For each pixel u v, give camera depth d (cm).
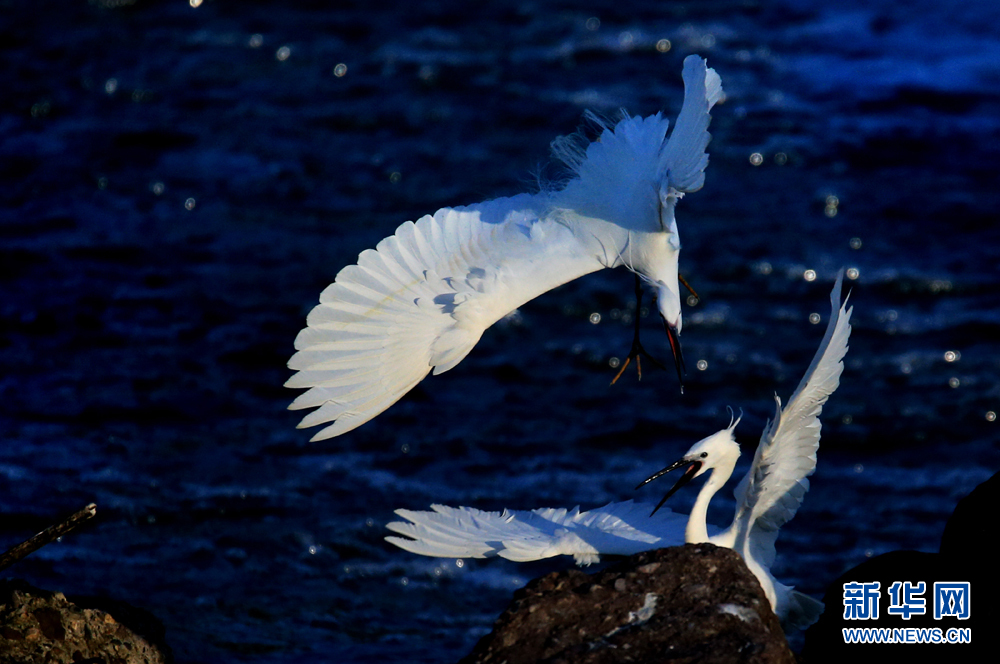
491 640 780
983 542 905
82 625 945
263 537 1421
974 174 2295
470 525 873
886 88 2592
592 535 859
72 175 2275
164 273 1998
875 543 1409
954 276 1988
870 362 1795
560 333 1875
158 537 1416
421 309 770
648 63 2686
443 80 2612
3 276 1966
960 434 1633
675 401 1712
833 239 2092
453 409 1697
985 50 2747
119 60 2689
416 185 2248
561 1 2958
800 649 1245
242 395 1714
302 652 1225
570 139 862
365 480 1538
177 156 2350
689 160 730
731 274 1995
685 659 743
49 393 1697
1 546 1373
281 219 2161
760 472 843
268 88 2594
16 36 2766
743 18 2903
